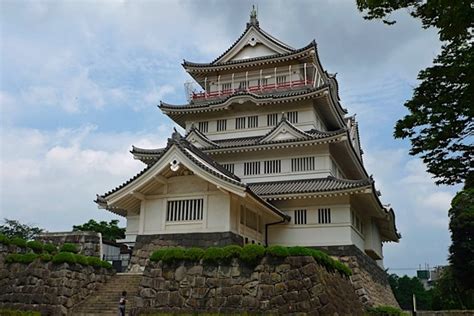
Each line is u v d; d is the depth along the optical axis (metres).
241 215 26.98
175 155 25.23
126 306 19.41
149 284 18.53
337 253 29.45
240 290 17.48
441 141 13.99
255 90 39.69
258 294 17.27
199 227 25.47
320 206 30.81
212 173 24.70
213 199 25.67
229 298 17.47
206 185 26.02
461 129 13.72
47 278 20.45
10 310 19.28
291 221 31.09
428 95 13.97
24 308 20.34
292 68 41.06
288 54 40.19
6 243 23.05
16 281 21.17
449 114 13.56
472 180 14.38
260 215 29.92
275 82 41.09
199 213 25.78
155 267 18.75
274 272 17.47
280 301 16.95
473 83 13.06
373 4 12.81
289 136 34.28
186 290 18.00
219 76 43.12
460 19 11.59
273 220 30.75
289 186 32.38
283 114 35.50
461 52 13.14
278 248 17.83
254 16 43.47
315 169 33.53
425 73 13.70
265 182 34.31
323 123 41.06
